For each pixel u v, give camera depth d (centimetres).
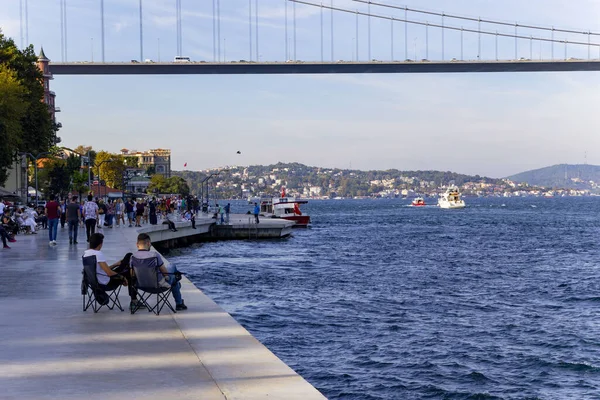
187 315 1263
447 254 6022
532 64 13212
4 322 1201
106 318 1237
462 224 12762
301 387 786
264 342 2259
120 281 1319
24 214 4191
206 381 817
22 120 6712
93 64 12925
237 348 988
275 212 10375
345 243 7312
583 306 3064
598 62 13125
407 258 5578
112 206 5012
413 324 2578
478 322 2638
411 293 3434
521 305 3081
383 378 1853
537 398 1697
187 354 952
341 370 1930
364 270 4591
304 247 6612
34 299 1466
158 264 1278
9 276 1884
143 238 1305
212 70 13125
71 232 3156
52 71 13075
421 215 18300
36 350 983
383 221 14225
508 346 2228
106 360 921
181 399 746
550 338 2352
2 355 952
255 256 5591
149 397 755
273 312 2827
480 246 7100
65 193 11850
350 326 2528
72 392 774
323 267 4784
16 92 5962
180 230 6134
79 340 1049
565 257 5781
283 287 3675
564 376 1892
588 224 12612
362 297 3278
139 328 1141
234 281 3953
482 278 4150
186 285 1655
